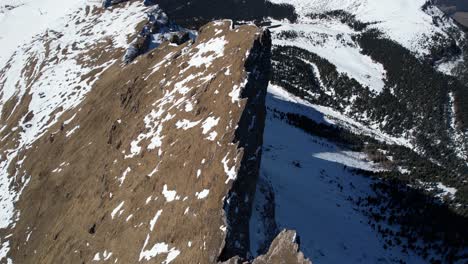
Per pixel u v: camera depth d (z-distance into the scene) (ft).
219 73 147.23
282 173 211.41
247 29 161.58
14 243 173.37
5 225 184.14
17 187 202.18
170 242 112.78
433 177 272.31
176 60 184.96
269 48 153.99
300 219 168.55
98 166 169.07
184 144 135.13
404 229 194.59
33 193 189.47
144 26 263.08
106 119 190.80
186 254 105.81
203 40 182.39
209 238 103.91
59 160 195.72
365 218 196.44
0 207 195.00
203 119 137.59
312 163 245.65
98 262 129.80
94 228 143.64
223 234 102.22
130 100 185.26
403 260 170.30
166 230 116.06
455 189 257.75
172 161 133.69
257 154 129.39
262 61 148.56
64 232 156.76
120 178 151.23
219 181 114.32
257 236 122.31
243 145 122.93
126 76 211.41
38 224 172.65
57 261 146.51
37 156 209.26
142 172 143.54
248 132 127.44
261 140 136.46
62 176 183.62
